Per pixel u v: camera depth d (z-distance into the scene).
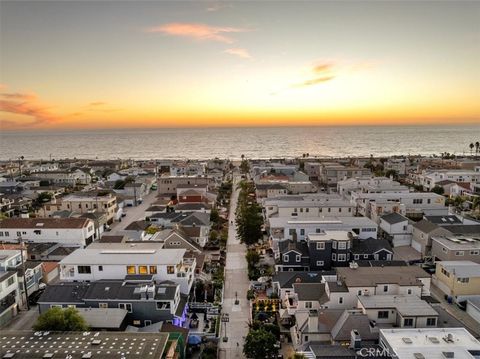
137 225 85.56
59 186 145.62
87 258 53.41
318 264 60.31
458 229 70.06
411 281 45.66
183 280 51.53
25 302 53.09
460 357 31.73
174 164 183.50
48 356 33.88
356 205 91.19
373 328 37.88
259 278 59.81
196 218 83.88
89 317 42.03
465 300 51.59
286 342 43.50
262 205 99.75
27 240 75.62
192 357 41.91
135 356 34.03
